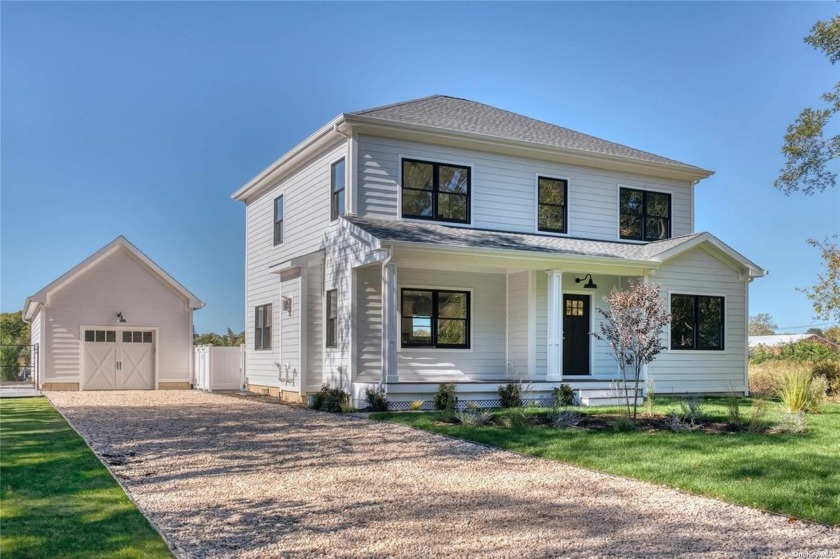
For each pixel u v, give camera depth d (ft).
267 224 73.15
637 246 63.41
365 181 54.08
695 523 19.22
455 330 57.36
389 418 42.93
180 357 81.35
